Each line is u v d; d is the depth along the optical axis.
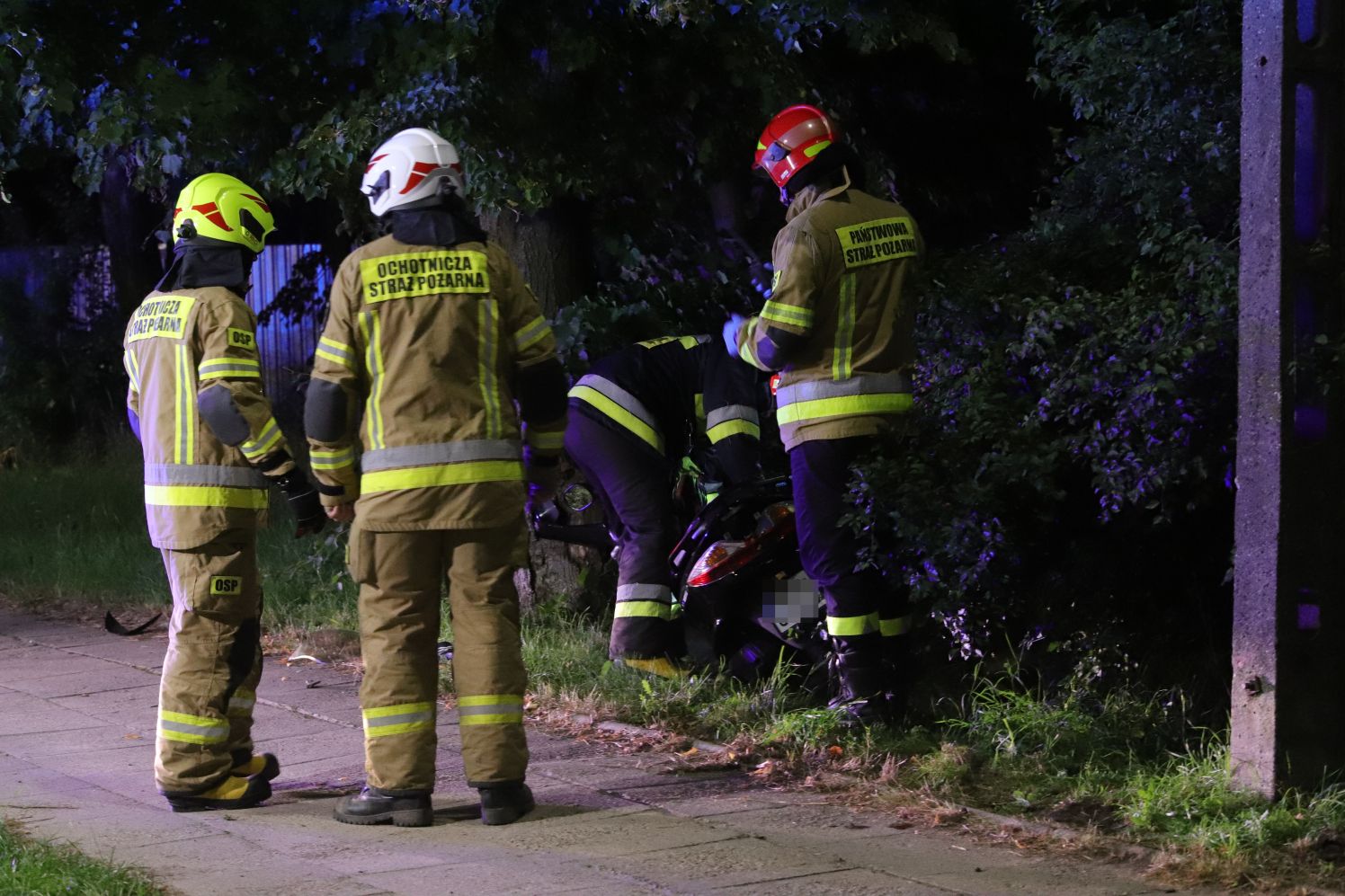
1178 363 6.00
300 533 6.24
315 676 8.55
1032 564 7.03
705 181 9.85
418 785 5.80
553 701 7.66
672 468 8.21
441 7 8.59
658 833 5.59
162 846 5.50
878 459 6.56
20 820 5.80
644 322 9.64
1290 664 5.44
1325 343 5.39
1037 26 7.14
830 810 5.91
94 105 9.22
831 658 7.46
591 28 8.90
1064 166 7.74
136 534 12.76
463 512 5.73
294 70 9.34
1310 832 5.17
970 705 7.09
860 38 8.41
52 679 8.55
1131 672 7.11
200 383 5.98
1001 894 4.83
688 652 7.95
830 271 6.71
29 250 20.09
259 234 6.23
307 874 5.10
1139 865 5.14
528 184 8.89
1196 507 6.32
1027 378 6.64
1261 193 5.42
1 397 19.14
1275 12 5.36
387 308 5.73
